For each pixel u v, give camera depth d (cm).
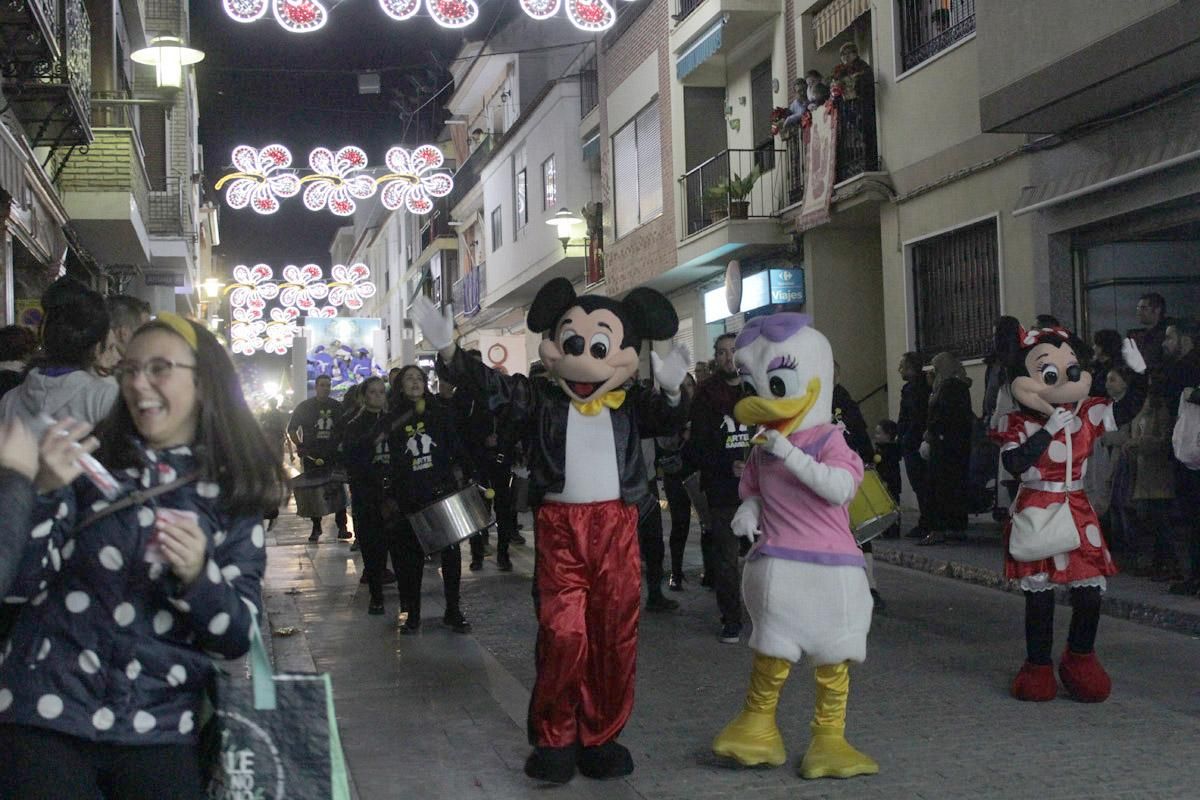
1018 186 1443
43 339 500
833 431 592
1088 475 1122
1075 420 704
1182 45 1054
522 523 1939
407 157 3042
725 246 2044
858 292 1958
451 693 770
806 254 1973
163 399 313
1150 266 1348
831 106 1773
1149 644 855
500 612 1078
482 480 1280
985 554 1228
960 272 1592
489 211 3788
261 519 325
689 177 2252
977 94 1505
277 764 300
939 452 1305
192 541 293
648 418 613
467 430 1198
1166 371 1010
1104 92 1194
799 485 587
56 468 290
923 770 584
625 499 595
